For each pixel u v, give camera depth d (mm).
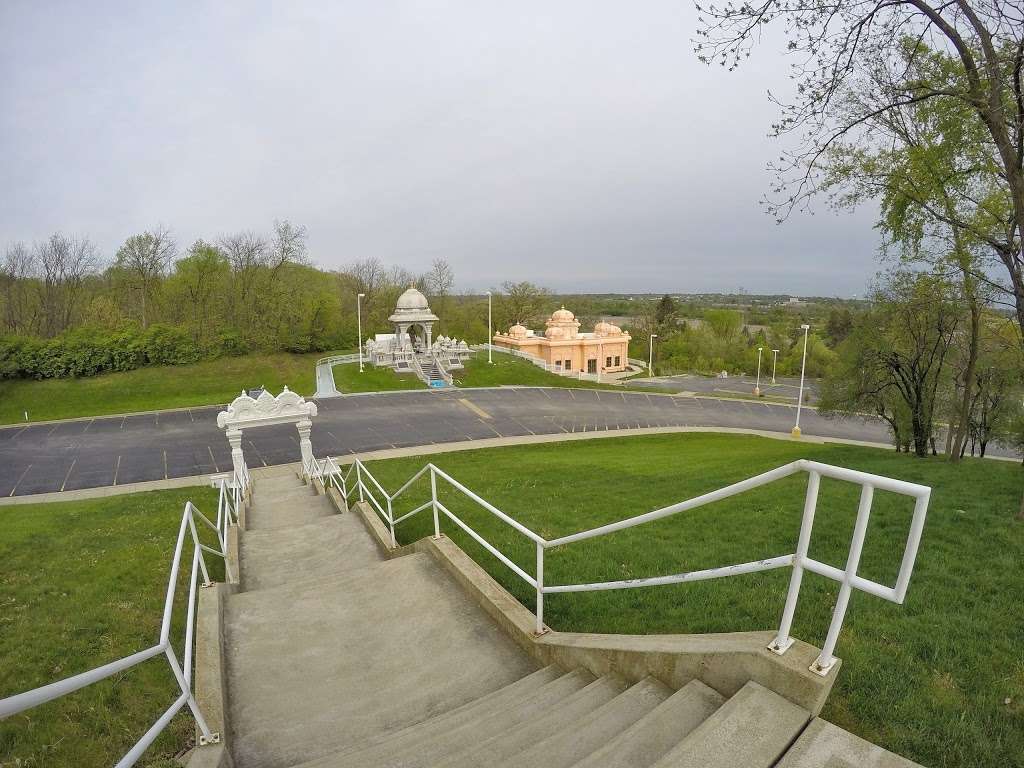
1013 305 16062
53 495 22891
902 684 3805
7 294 55312
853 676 3896
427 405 41094
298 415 19328
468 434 33156
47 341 45250
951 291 18234
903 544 7449
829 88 8852
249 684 4883
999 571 6211
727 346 87062
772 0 7758
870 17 8312
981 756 3148
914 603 5355
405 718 4367
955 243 15125
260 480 20594
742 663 3180
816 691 2824
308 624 5793
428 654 5168
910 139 12453
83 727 5273
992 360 22891
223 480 9781
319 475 18000
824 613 5113
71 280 57938
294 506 14734
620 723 3303
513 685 4398
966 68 9250
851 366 24703
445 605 5969
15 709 1902
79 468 26516
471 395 45219
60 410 39562
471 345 75000
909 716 3475
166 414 38250
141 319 60188
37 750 4961
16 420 37219
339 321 63125
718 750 2629
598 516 10914
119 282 61562
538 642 4887
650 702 3492
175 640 7242
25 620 7984
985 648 4344
